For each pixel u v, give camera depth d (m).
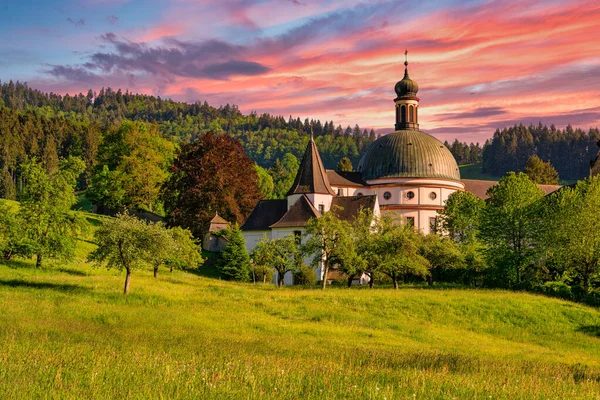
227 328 29.48
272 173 191.50
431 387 14.23
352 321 34.97
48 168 156.12
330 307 38.31
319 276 63.84
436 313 38.81
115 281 42.56
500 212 58.56
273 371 14.36
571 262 53.69
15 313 27.69
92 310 30.59
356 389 13.14
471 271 61.12
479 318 38.69
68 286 38.06
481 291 47.25
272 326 30.97
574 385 16.73
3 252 44.94
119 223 37.81
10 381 12.00
